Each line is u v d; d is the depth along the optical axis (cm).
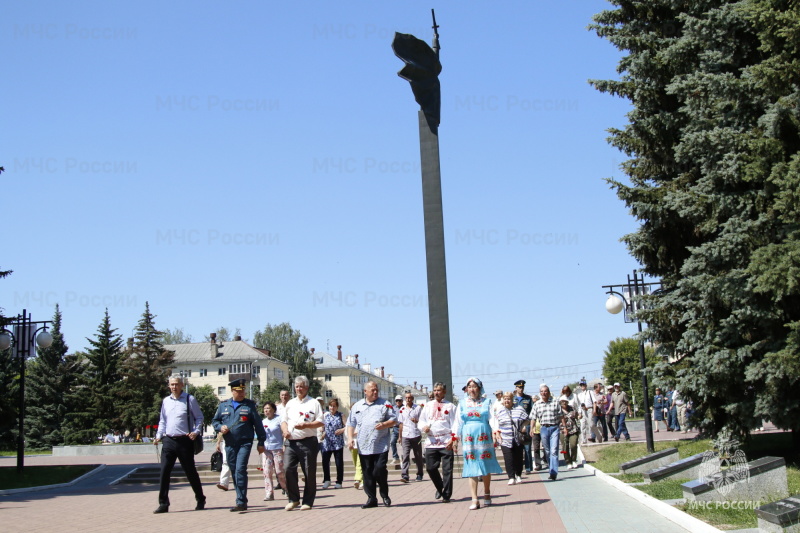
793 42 1294
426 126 2377
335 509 1309
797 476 1248
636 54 1705
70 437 6712
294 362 10769
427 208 2327
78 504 1645
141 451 4359
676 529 885
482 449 1220
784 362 1296
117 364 7044
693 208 1479
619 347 9512
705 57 1512
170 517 1284
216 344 10656
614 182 1678
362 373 13100
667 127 1673
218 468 2319
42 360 7194
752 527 825
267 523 1134
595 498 1277
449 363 2220
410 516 1152
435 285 2275
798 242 1273
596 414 2700
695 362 1520
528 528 961
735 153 1402
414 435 1895
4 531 1125
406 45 2395
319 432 1847
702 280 1438
